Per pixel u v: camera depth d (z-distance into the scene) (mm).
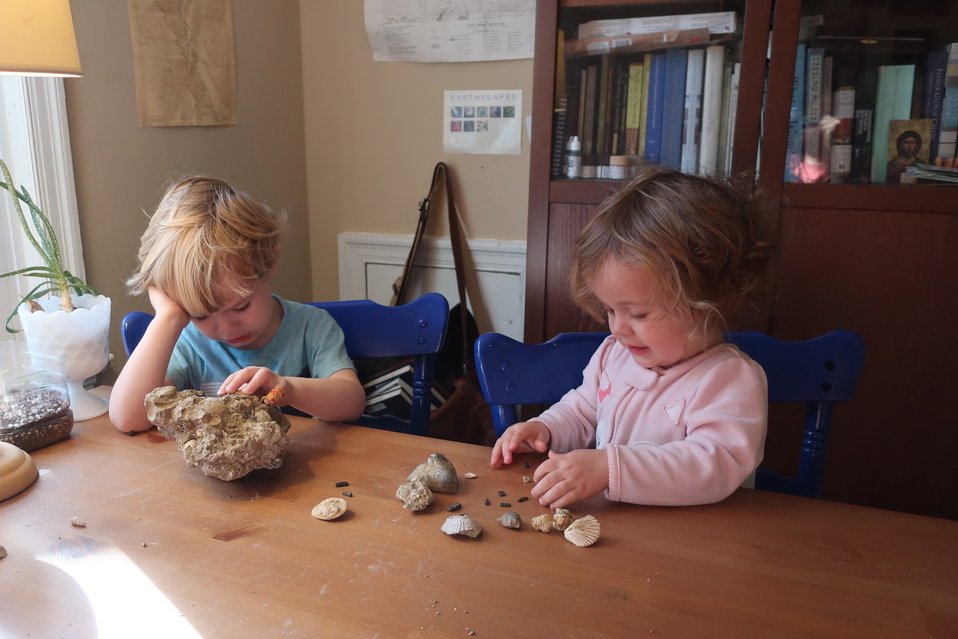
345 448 913
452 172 2168
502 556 675
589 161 1614
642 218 846
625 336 893
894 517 759
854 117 1461
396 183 2236
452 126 2131
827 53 1440
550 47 1542
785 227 1467
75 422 989
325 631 566
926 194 1391
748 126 1475
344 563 658
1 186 1138
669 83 1555
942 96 1438
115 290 1599
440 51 2082
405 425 1449
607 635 567
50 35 861
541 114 1572
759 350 1067
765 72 1448
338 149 2264
